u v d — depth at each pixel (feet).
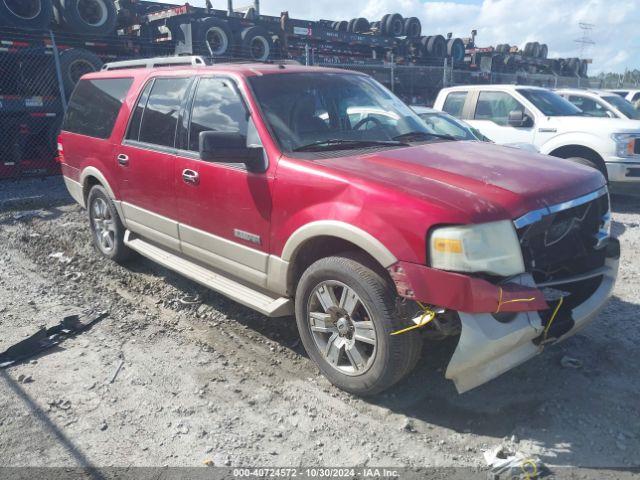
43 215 26.20
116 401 11.23
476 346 9.38
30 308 15.67
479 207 9.52
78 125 19.58
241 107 13.11
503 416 10.53
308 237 11.13
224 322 14.73
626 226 24.29
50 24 35.73
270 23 46.11
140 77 16.69
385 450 9.73
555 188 10.52
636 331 13.73
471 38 70.85
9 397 11.39
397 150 12.27
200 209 13.85
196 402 11.18
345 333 11.06
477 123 31.42
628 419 10.32
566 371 11.96
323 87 14.17
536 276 10.52
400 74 55.93
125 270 18.66
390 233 9.86
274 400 11.23
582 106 36.19
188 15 39.45
